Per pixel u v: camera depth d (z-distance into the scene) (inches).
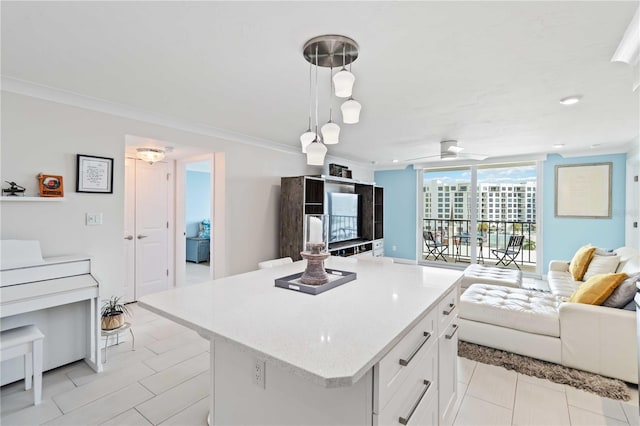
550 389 85.0
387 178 279.1
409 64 78.1
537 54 73.0
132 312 145.8
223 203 156.1
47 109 97.7
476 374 92.2
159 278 173.8
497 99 103.1
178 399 80.9
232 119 130.0
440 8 56.3
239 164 162.7
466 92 96.9
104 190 110.0
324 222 67.7
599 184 192.7
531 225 228.1
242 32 65.0
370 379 39.1
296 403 44.9
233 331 43.1
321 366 33.9
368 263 96.7
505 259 241.4
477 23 60.8
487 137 159.0
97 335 95.1
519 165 229.0
